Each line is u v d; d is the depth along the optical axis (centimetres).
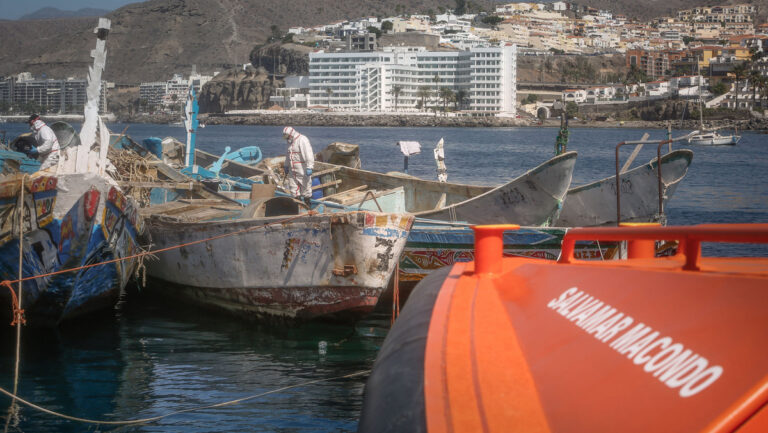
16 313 992
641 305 228
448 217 1441
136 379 841
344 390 805
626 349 210
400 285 1262
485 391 221
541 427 197
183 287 1220
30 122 1223
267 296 1083
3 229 1035
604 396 195
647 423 172
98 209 1012
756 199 3098
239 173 2180
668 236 236
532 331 264
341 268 1003
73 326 1112
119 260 1108
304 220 1021
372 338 1038
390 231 984
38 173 1014
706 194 3319
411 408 229
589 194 1535
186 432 680
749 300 186
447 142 11350
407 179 1717
